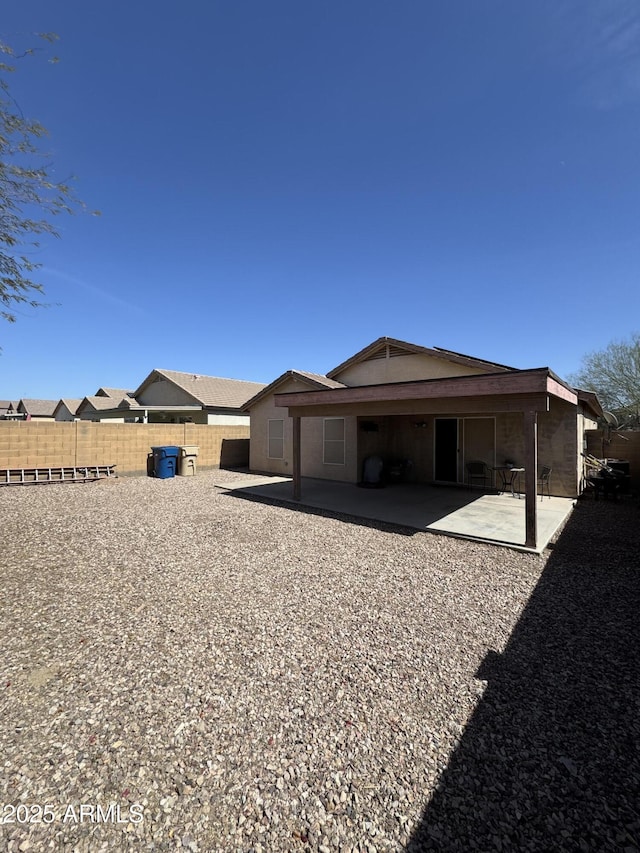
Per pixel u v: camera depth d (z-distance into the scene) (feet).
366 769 6.72
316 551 19.35
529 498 19.92
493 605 13.53
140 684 9.03
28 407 146.61
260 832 5.62
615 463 39.29
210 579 15.64
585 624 12.19
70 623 11.91
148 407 72.13
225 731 7.60
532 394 20.17
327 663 9.99
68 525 23.81
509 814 5.91
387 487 39.42
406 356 41.75
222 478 47.47
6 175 15.47
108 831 5.60
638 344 70.85
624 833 5.62
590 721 7.98
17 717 7.87
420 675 9.52
